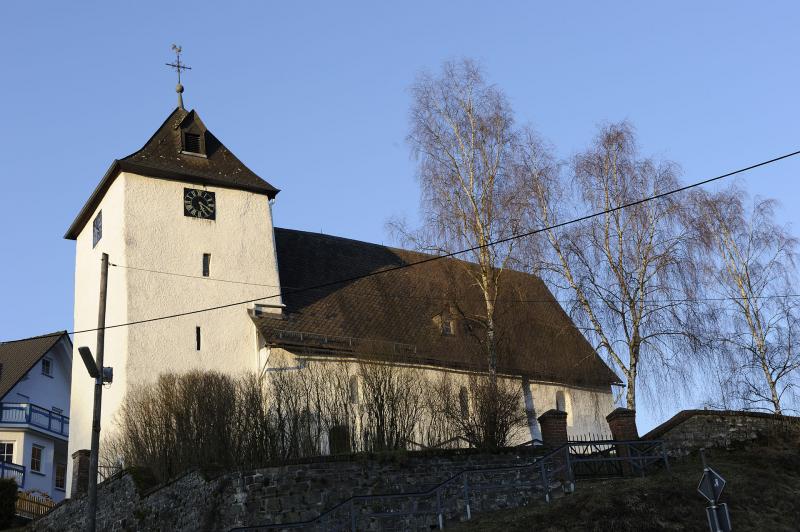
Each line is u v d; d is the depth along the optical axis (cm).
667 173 3256
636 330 3125
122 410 3172
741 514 2188
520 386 3603
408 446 2772
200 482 2356
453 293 3516
